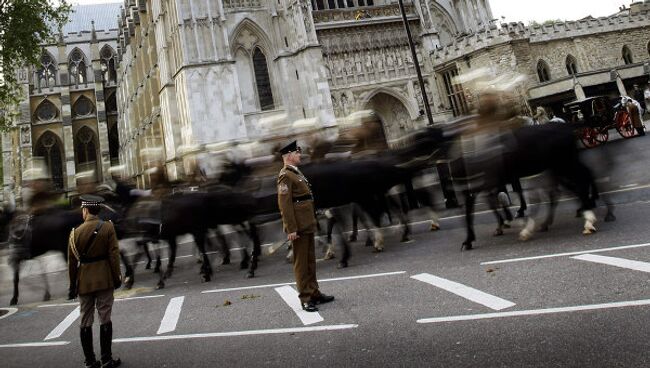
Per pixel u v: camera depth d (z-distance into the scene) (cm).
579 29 3862
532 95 3164
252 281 1046
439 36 4238
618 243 765
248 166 1341
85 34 7319
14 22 2712
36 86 6594
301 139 2281
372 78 3719
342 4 4106
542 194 1202
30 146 6200
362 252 1154
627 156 1588
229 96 3362
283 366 519
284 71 3588
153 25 4322
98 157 6650
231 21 3588
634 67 3500
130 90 5594
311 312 709
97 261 613
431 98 3825
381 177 1095
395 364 478
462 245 953
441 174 1525
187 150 3206
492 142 938
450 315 595
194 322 766
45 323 938
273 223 1992
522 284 662
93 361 603
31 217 1298
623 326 474
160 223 1234
